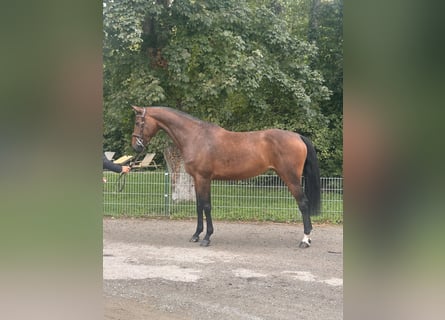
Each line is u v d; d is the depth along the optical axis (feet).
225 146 20.99
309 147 20.99
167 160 31.30
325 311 12.10
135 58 26.99
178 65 25.93
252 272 16.43
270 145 20.84
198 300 13.03
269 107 32.22
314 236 23.20
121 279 15.24
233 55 26.96
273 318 11.53
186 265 17.43
